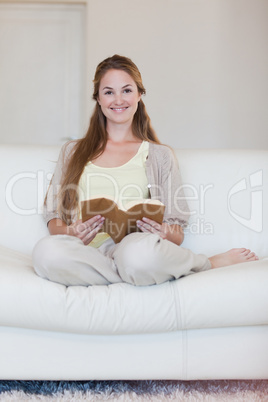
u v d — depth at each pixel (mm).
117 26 4781
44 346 1508
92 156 2076
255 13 4824
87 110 4758
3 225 2104
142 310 1465
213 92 4824
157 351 1516
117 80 2082
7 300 1439
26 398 1540
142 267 1458
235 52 4832
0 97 4926
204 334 1521
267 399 1551
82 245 1563
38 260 1490
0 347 1504
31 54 4934
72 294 1466
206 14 4816
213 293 1477
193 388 1646
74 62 4957
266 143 4852
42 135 4953
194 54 4812
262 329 1530
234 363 1524
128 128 2156
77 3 4883
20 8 4926
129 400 1520
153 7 4789
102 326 1461
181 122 4816
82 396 1559
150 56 4797
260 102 4844
